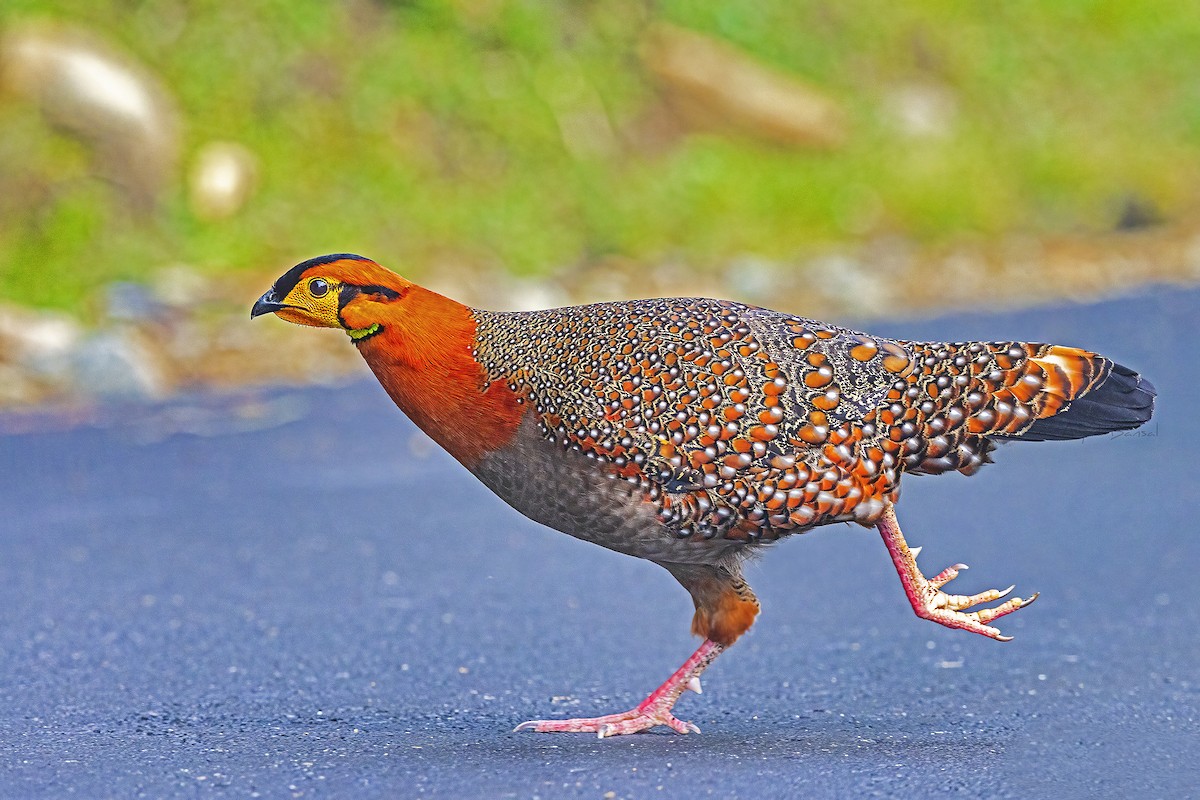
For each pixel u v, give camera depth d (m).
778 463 12.69
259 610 17.11
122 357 27.58
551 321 13.28
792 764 12.20
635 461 12.73
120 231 31.55
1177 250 41.94
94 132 32.00
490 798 11.35
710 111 41.69
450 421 13.16
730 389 12.67
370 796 11.39
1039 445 25.59
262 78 35.59
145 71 34.22
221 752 12.49
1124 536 20.25
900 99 45.84
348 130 36.09
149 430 25.42
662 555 13.24
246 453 24.30
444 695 14.48
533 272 35.62
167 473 23.12
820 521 12.94
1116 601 17.48
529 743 12.95
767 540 13.08
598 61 41.19
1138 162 47.31
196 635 16.17
